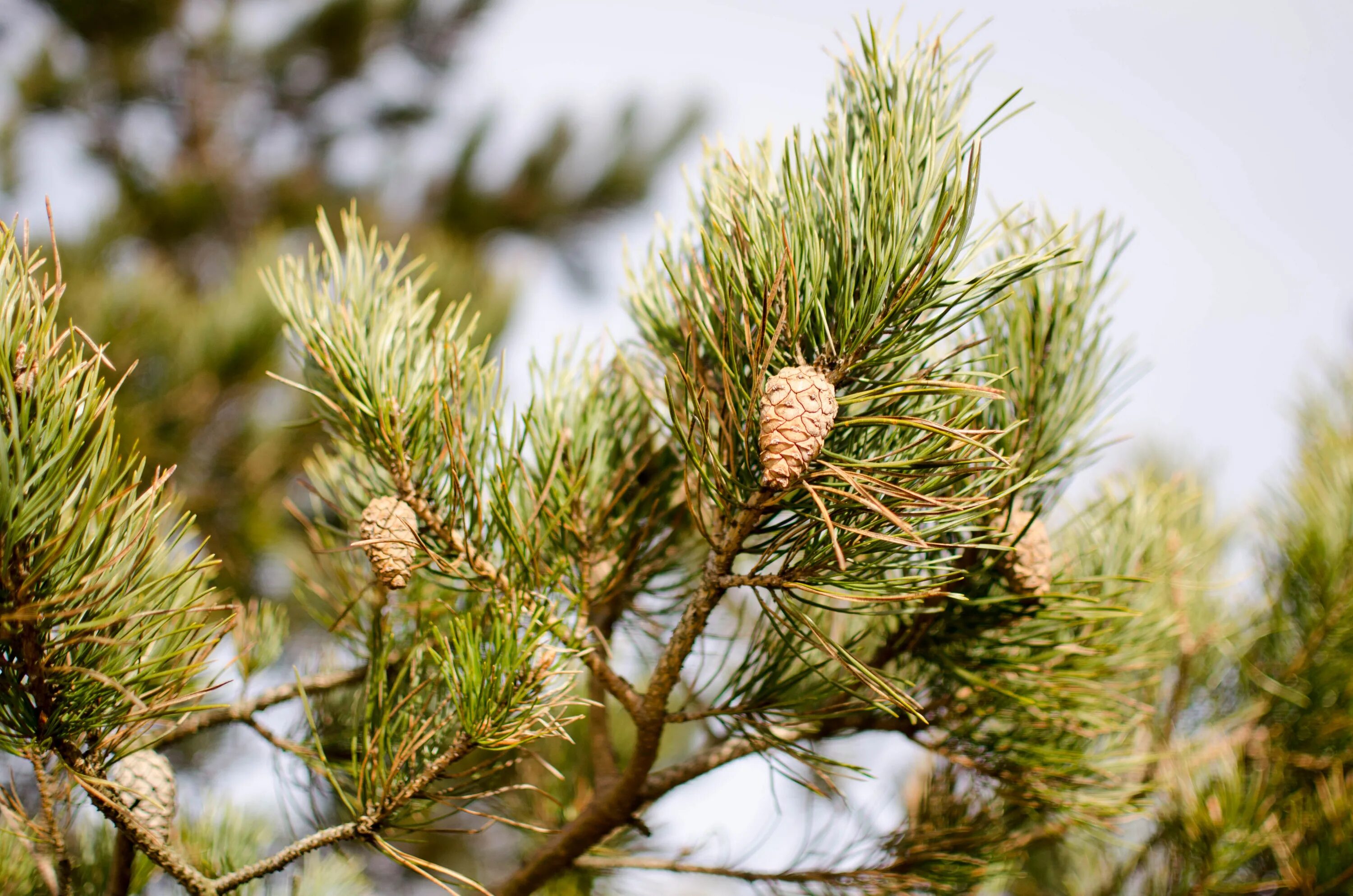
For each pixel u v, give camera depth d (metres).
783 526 1.14
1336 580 1.45
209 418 3.01
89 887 1.25
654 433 1.24
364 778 1.16
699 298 1.17
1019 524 1.19
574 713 1.36
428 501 1.20
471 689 1.14
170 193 4.77
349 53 5.70
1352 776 1.43
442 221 5.62
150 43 5.35
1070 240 1.22
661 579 1.27
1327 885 1.35
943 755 1.26
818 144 1.14
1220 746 1.43
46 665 1.07
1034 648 1.23
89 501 1.06
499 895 1.24
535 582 1.18
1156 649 1.37
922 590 1.18
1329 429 1.64
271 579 2.91
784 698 1.20
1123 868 1.43
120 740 1.11
